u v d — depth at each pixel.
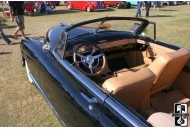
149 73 2.39
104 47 3.85
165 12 16.06
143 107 2.88
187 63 3.18
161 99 3.18
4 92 4.43
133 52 4.23
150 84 2.43
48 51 3.57
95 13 16.09
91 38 3.77
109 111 2.08
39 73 3.69
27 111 3.83
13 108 3.91
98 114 2.22
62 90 2.82
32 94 4.35
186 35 8.54
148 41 3.94
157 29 9.76
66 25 4.42
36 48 3.96
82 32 3.78
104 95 2.18
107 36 3.95
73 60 3.44
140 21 3.83
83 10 17.83
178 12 15.91
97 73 3.46
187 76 3.25
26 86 4.66
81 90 2.50
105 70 3.92
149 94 2.92
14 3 7.76
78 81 2.57
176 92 3.34
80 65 3.49
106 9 17.86
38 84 3.99
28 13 15.15
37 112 3.80
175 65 2.86
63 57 3.08
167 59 2.70
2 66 5.73
